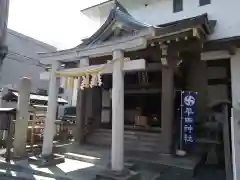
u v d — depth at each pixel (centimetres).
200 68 1022
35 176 639
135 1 1225
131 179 564
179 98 1010
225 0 961
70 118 1587
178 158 746
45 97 1444
